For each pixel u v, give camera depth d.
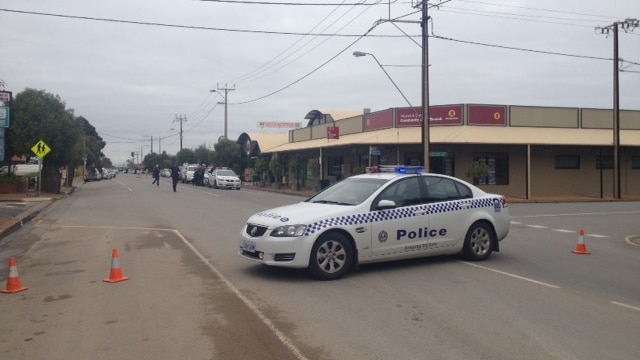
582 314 6.86
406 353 5.46
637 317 6.75
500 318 6.66
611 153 37.41
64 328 6.34
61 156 34.34
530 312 6.93
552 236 14.71
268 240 8.53
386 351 5.51
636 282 8.77
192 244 12.75
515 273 9.36
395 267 9.73
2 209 21.59
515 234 15.15
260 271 9.45
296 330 6.19
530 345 5.70
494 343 5.76
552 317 6.71
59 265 10.32
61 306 7.30
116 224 17.27
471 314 6.82
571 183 36.56
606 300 7.57
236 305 7.26
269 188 46.53
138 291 8.09
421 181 9.86
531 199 32.56
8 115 18.25
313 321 6.53
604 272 9.58
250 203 26.72
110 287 8.36
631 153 38.19
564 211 23.97
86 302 7.48
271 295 7.78
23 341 5.91
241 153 64.81
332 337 5.95
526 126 35.72
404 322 6.48
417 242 9.52
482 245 10.41
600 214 22.28
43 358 5.39
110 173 89.88
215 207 24.02
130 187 48.19
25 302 7.54
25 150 32.94
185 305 7.28
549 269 9.78
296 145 48.81
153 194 35.59
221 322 6.51
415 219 9.48
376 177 9.87
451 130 34.22
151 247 12.34
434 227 9.71
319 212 8.85
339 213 8.84
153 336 6.02
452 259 10.52
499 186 35.09
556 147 36.03
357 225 8.91
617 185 33.97
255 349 5.59
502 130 34.66
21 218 18.41
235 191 42.47
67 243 13.23
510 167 35.19
